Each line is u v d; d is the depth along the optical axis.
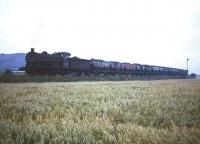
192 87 22.56
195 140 4.51
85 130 5.02
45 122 6.11
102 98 11.92
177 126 6.05
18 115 7.16
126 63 61.56
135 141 4.51
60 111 7.80
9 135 4.70
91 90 16.73
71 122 5.75
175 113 7.62
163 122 6.57
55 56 43.03
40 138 4.51
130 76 58.88
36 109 8.05
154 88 20.22
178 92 16.03
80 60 47.69
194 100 11.23
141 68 68.12
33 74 41.66
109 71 55.62
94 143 4.36
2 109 8.34
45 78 38.62
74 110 8.06
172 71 89.00
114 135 4.81
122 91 16.06
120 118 6.89
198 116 7.18
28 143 4.45
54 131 4.89
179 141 4.51
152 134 4.79
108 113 7.66
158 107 8.98
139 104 9.65
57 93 14.41
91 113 7.46
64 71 44.59
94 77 47.84
